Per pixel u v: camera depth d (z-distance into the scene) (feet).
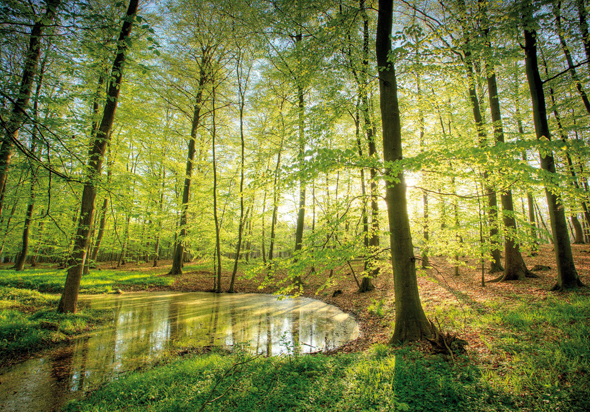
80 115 26.73
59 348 22.17
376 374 13.39
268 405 11.58
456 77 27.91
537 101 24.53
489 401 10.49
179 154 58.90
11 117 13.35
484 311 23.35
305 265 17.62
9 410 13.88
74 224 40.68
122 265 83.82
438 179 27.73
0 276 43.60
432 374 12.80
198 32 47.88
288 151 54.13
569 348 13.67
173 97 50.31
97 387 16.15
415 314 18.25
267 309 36.35
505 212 23.04
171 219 55.36
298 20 26.09
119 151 42.01
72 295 29.43
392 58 18.63
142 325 28.60
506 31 19.81
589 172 28.53
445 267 52.75
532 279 32.01
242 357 17.43
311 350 21.72
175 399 12.82
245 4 37.50
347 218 19.98
